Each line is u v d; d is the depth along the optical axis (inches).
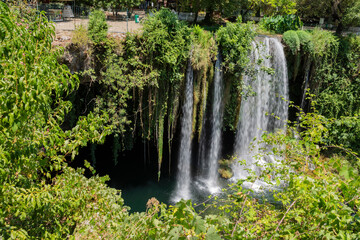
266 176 161.5
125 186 606.2
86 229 178.5
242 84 606.9
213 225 128.2
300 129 755.4
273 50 673.0
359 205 120.6
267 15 892.0
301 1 892.6
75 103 542.6
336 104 735.1
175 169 671.1
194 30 564.7
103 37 467.5
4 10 112.0
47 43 133.6
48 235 164.7
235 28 570.6
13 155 129.0
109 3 781.9
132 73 508.4
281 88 717.9
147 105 574.6
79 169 223.3
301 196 129.5
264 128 740.7
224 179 648.4
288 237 123.9
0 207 138.3
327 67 721.0
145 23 501.7
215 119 649.0
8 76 107.2
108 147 647.8
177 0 837.8
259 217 153.2
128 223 128.6
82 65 467.2
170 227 106.7
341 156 668.1
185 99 591.2
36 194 136.8
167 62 514.0
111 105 506.3
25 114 114.7
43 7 621.9
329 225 115.9
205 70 563.2
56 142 138.6
